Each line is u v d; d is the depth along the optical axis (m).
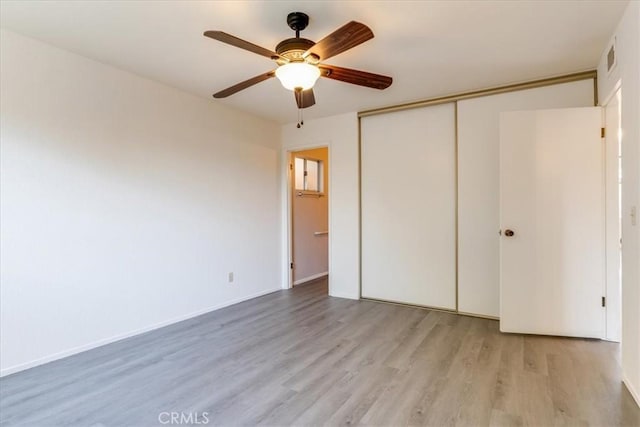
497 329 3.16
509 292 3.03
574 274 2.87
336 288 4.43
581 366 2.39
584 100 3.03
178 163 3.44
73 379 2.26
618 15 2.17
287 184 4.86
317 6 2.05
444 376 2.27
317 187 5.86
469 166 3.55
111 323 2.88
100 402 2.00
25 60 2.40
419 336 3.00
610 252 2.79
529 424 1.76
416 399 2.00
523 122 2.96
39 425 1.79
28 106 2.41
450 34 2.39
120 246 2.95
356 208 4.25
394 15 2.15
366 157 4.23
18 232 2.36
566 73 3.06
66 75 2.61
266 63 2.85
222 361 2.53
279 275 4.84
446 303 3.74
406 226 3.97
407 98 3.73
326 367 2.42
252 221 4.36
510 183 3.00
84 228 2.71
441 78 3.17
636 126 1.94
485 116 3.46
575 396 2.01
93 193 2.77
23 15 2.15
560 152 2.88
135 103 3.07
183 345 2.83
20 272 2.37
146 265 3.15
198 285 3.63
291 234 5.00
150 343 2.87
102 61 2.80
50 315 2.51
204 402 1.99
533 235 2.96
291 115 4.38
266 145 4.60
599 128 2.80
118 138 2.94
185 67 2.93
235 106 4.00
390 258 4.08
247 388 2.14
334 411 1.90
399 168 4.00
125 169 2.99
